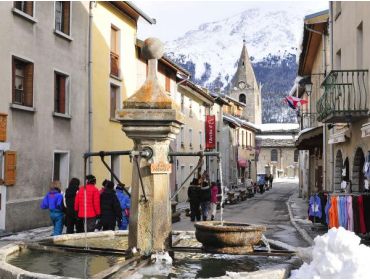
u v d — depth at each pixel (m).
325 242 5.24
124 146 26.70
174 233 9.16
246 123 68.56
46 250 7.38
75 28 21.44
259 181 56.12
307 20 24.81
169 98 7.08
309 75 32.50
